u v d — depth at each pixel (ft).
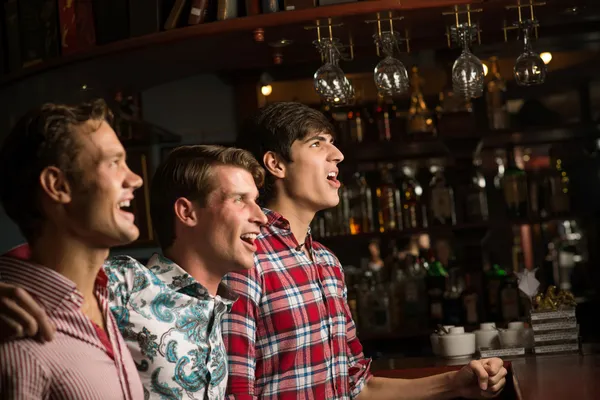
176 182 6.32
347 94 10.62
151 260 6.22
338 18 10.48
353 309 15.02
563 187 15.47
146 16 11.05
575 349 10.54
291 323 7.30
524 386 8.16
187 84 15.67
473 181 15.14
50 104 4.78
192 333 5.89
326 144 7.93
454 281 15.43
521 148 15.99
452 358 11.14
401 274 15.17
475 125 15.03
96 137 4.74
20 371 4.39
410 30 11.46
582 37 14.20
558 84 16.19
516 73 10.63
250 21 10.61
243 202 6.37
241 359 6.91
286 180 7.86
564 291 10.77
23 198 4.73
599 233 15.96
